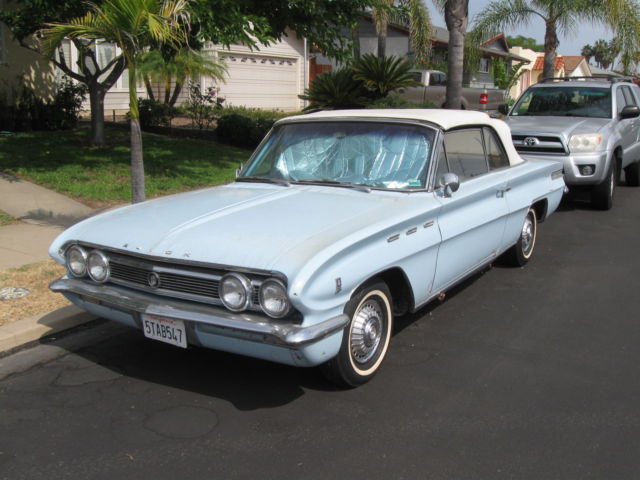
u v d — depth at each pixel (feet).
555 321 18.24
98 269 14.02
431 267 15.58
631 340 16.89
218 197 15.94
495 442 11.90
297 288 11.37
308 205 14.67
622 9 57.41
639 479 10.75
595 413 12.99
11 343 16.19
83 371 15.06
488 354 15.93
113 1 20.22
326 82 50.65
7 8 50.06
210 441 11.97
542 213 23.61
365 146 16.85
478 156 18.89
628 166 40.88
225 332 12.32
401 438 12.04
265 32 35.01
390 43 99.55
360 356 13.92
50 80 57.41
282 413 13.00
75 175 35.19
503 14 62.90
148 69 25.68
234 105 82.53
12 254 22.91
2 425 12.60
